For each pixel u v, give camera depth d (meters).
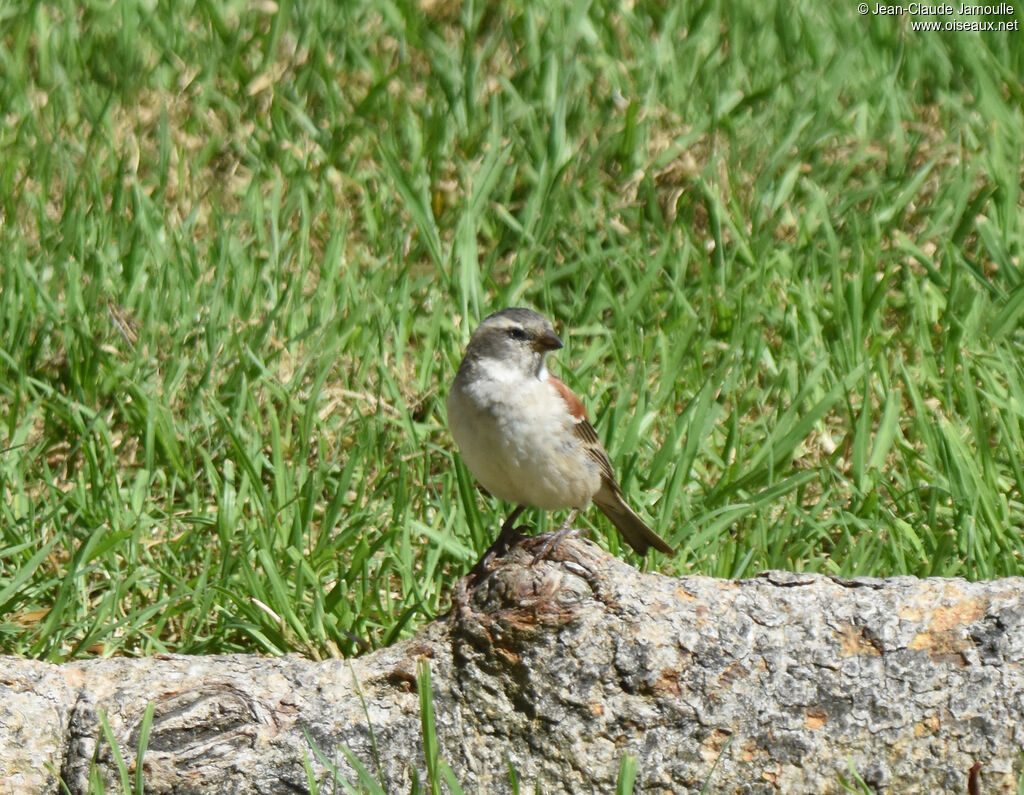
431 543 9.92
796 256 13.33
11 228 13.22
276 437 10.41
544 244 13.48
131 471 10.91
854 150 14.83
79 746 7.00
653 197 13.72
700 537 9.78
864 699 6.95
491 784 7.10
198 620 9.09
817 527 9.84
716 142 14.69
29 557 9.72
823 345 12.02
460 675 7.21
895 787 6.88
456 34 16.94
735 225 13.42
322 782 7.05
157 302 12.19
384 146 14.33
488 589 7.30
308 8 17.00
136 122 15.08
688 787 6.98
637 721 7.05
